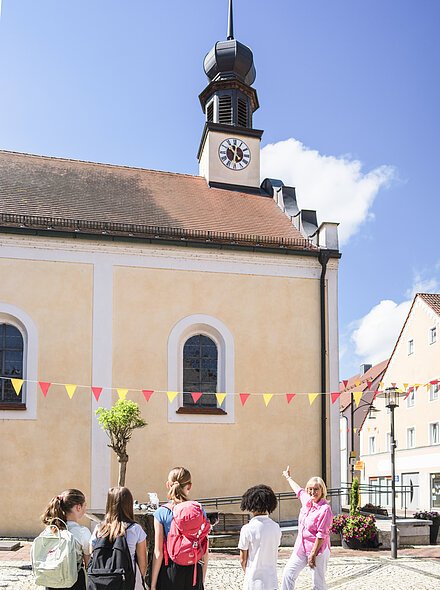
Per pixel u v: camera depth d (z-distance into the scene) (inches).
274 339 710.5
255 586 250.4
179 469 256.2
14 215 654.5
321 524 305.0
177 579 236.1
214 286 701.9
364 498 1806.1
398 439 1657.2
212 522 523.2
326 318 728.3
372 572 467.5
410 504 1578.5
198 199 842.8
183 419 668.7
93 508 627.2
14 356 646.5
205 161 928.3
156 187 848.9
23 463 621.0
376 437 1781.5
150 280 684.1
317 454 699.4
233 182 913.5
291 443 694.5
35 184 764.0
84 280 665.0
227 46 994.7
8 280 646.5
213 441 673.6
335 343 725.9
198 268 700.0
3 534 605.3
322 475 695.1
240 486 673.0
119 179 841.5
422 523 632.4
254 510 261.6
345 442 1915.6
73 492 242.4
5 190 729.0
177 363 677.3
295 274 730.2
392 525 537.3
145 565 233.9
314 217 794.2
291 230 797.2
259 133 936.3
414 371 1609.3
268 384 700.0
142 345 669.9
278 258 726.5
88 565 233.3
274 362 706.2
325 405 709.9
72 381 645.9
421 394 1567.4
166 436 661.3
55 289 656.4
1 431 620.7
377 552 567.5
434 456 1496.1
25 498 616.4
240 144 927.7
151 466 652.7
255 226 788.0
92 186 799.1
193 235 700.0
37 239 657.0
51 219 663.8
